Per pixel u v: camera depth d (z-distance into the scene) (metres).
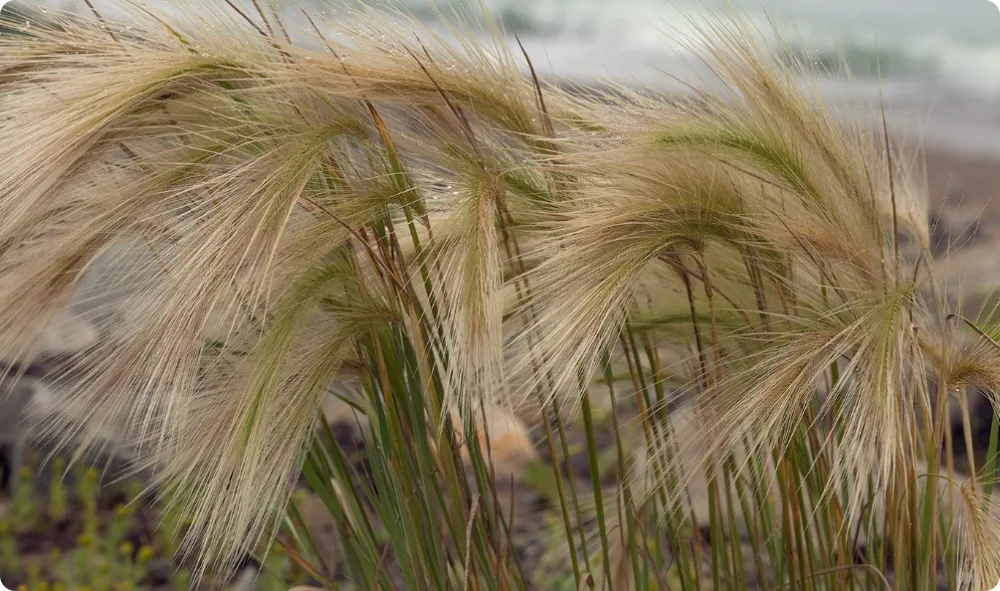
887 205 0.79
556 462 0.79
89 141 0.74
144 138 0.77
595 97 0.79
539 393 0.78
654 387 0.82
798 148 0.76
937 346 0.80
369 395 0.81
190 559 1.18
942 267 0.79
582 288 0.73
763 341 0.77
